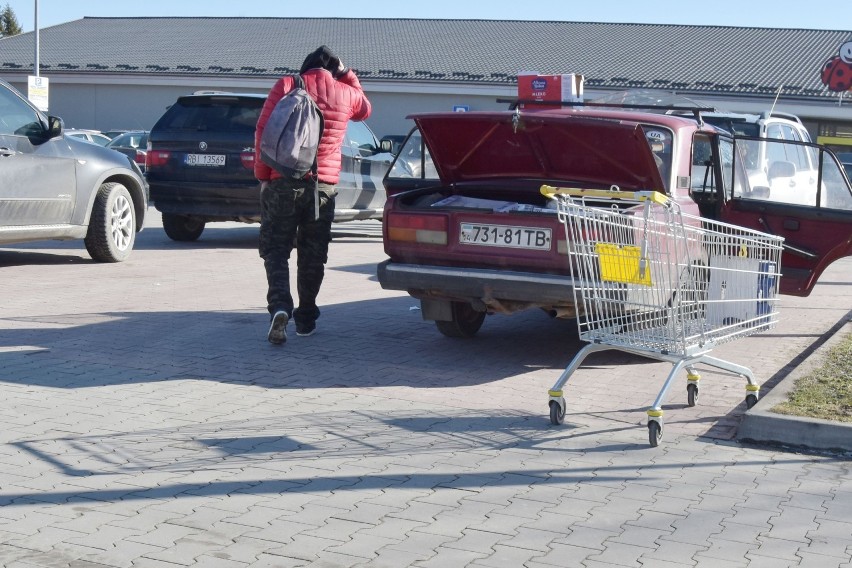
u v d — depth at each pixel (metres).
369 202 16.33
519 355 8.17
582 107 9.25
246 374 7.24
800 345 8.79
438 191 8.25
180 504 4.76
